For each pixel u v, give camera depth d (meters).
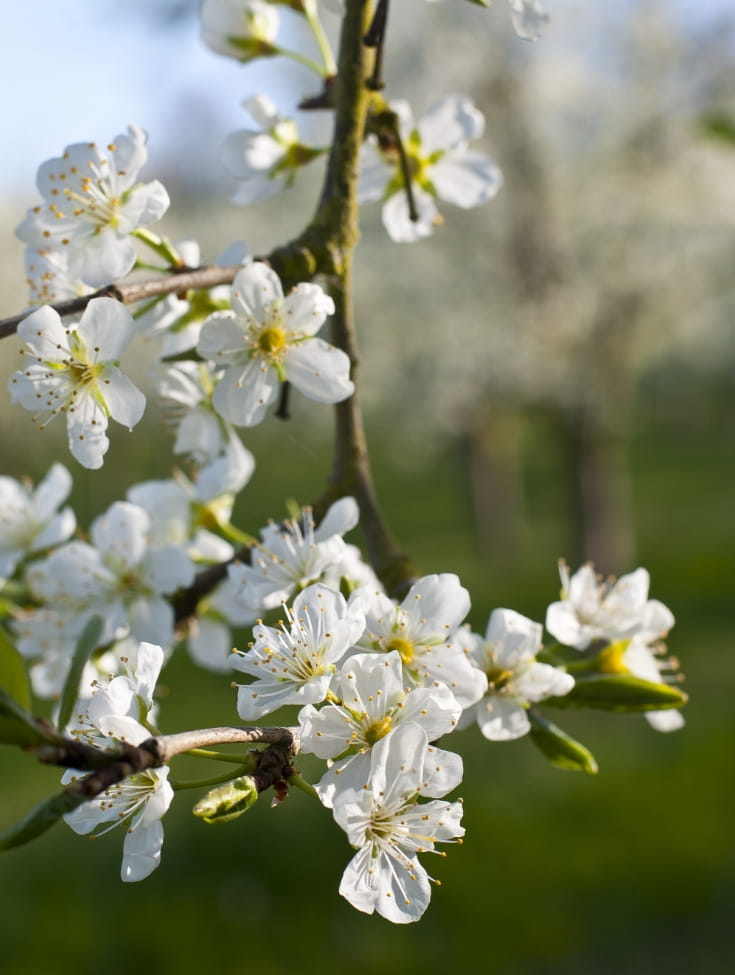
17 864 6.95
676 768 8.12
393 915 1.19
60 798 0.98
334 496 1.66
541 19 1.60
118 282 1.45
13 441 14.95
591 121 12.88
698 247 12.70
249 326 1.50
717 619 12.31
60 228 1.46
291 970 5.90
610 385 13.28
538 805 7.64
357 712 1.23
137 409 1.38
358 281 13.35
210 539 1.97
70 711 1.06
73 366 1.39
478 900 6.52
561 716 9.48
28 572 1.93
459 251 13.07
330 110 1.83
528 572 15.97
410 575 1.59
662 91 12.62
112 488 14.56
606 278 12.85
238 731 1.12
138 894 6.59
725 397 21.39
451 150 1.99
